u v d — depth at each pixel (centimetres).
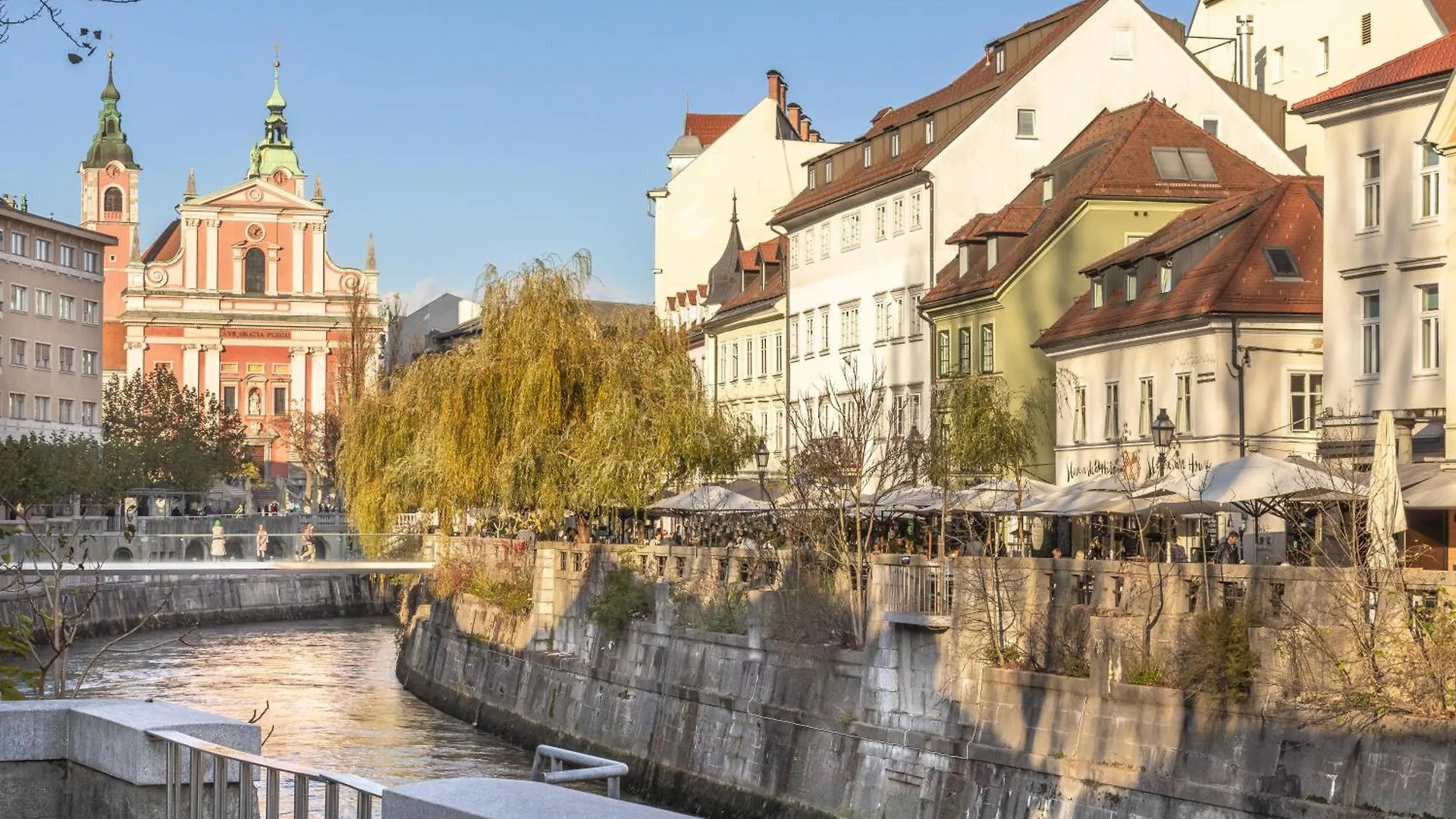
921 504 4278
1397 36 6450
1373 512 2847
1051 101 6725
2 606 5703
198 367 13962
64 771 1330
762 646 3919
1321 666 2480
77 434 11194
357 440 7300
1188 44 7700
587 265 5606
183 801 1206
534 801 840
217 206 14012
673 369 5550
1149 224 5988
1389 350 3975
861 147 7462
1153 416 5016
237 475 12644
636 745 4366
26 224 10950
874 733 3441
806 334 7650
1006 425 4941
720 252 10125
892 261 6881
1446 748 2252
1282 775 2494
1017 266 5953
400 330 10956
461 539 6225
